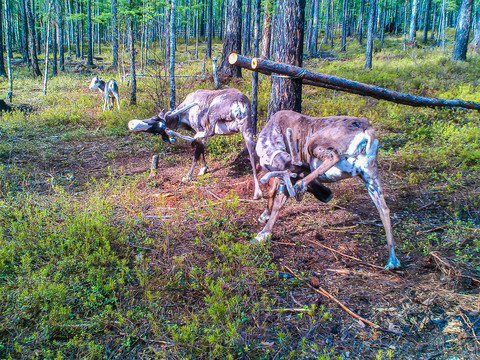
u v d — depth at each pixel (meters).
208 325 3.45
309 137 4.72
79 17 29.55
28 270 4.23
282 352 3.25
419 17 47.19
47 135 10.46
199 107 7.36
